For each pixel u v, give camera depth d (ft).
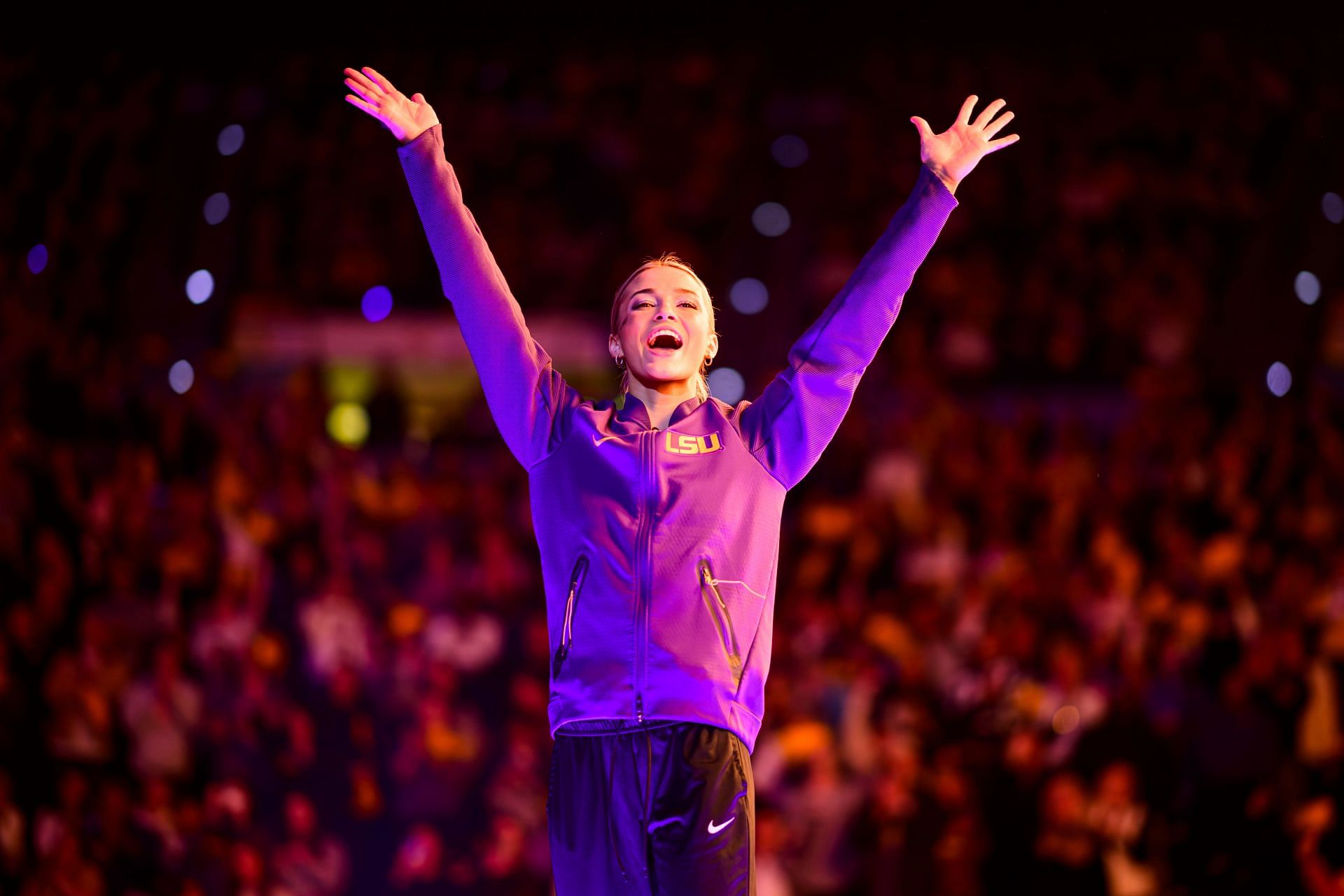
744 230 130.21
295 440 99.81
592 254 127.65
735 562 25.02
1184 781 67.51
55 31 133.28
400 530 94.48
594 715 23.94
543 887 69.67
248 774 75.66
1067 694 69.92
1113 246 126.93
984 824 66.39
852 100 137.69
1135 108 133.80
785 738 68.39
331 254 125.59
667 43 140.97
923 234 27.22
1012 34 137.69
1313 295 121.60
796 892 65.72
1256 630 74.95
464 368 119.85
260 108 135.64
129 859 69.10
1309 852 64.75
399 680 81.00
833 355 26.71
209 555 88.02
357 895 72.74
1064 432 100.58
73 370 108.78
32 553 87.30
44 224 126.41
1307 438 103.96
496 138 136.56
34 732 74.90
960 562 88.84
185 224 128.57
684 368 26.71
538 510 25.84
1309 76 133.39
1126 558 82.79
